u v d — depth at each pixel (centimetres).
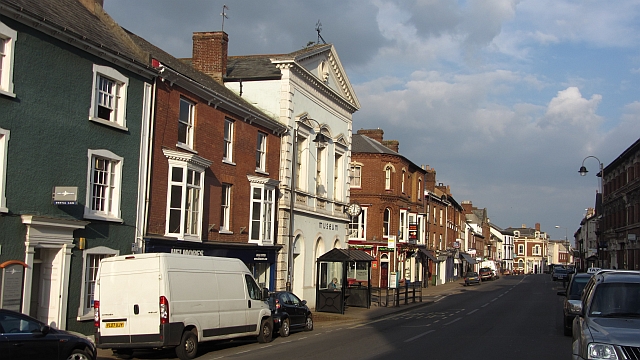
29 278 1496
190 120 2219
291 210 2736
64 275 1606
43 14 1605
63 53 1631
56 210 1591
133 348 1460
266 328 1828
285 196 2870
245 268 1778
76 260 1661
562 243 17700
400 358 1401
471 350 1545
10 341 1059
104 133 1778
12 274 1446
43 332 1121
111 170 1827
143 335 1412
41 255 1612
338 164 3675
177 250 2058
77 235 1664
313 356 1462
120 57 1812
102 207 1788
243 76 2939
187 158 2075
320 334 2064
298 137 3098
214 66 2942
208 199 2298
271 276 2750
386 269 4806
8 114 1459
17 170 1480
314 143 3244
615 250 5250
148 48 2358
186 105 2205
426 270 5750
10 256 1455
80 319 1655
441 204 6588
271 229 2738
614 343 850
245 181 2583
